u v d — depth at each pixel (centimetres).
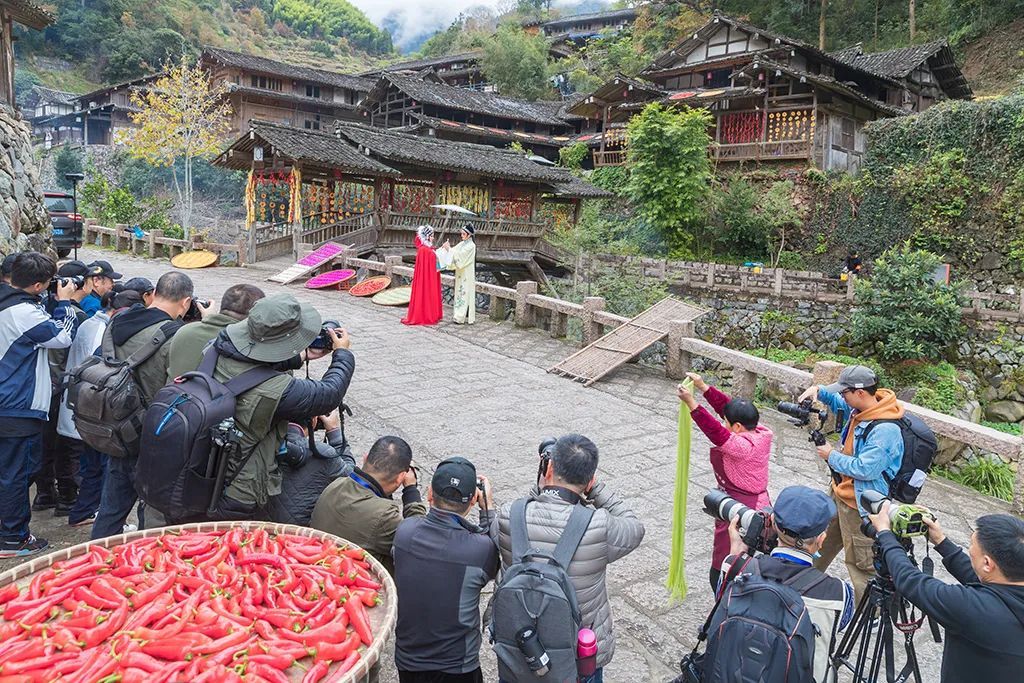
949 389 1675
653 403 810
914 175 2302
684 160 2578
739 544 241
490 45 5225
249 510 292
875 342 1866
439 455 619
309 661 217
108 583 240
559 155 3891
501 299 1210
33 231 980
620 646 374
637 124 2617
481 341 1068
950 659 228
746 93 2675
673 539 372
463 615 254
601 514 253
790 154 2662
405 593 256
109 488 362
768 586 215
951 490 606
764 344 2053
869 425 342
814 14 4203
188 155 3066
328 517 300
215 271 1650
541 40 5588
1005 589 213
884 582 267
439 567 252
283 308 288
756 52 2847
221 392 276
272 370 290
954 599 214
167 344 341
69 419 435
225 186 3756
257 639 221
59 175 3725
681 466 370
